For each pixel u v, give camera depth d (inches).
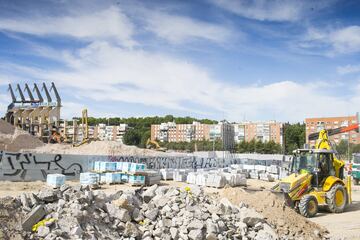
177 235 384.5
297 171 666.8
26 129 2133.4
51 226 335.0
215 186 1021.8
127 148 1784.0
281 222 476.4
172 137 6186.0
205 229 391.2
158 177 1044.5
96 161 1103.0
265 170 1439.5
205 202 468.8
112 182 991.6
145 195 451.8
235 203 525.3
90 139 1893.5
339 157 708.7
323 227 509.4
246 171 1411.2
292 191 607.8
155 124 6894.7
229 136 2650.1
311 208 610.2
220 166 1582.2
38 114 2100.1
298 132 4060.0
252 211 451.8
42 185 903.1
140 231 387.5
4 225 318.7
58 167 1022.4
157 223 401.1
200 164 1486.2
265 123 4968.0
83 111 2021.4
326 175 664.4
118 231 379.2
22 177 954.1
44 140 2011.6
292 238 451.5
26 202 356.2
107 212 390.0
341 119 3855.8
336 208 637.9
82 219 357.1
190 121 7751.0
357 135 3730.3
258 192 553.9
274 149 3501.5
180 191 466.3
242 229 420.5
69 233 332.8
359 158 1286.9
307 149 665.0
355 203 764.6
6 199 344.5
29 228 331.3
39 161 988.6
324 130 685.3
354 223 566.6
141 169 1001.5
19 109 2181.3
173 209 420.8
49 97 2085.4
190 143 4151.1
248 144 3560.5
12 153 947.3
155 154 1843.0
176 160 1381.6
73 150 1665.8
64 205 366.3
